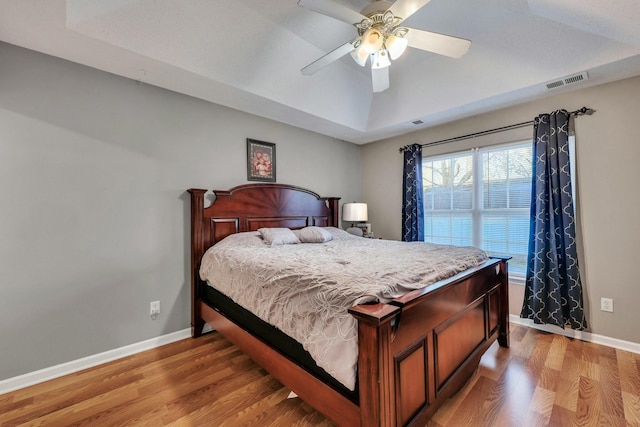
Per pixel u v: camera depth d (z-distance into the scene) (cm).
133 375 204
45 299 201
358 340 115
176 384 193
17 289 191
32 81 197
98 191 223
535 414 160
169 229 261
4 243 187
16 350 191
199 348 247
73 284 212
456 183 360
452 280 160
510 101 290
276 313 163
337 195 430
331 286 138
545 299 271
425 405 139
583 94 259
